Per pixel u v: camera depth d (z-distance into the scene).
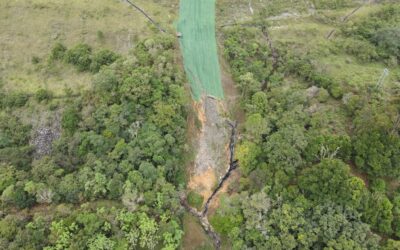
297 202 63.06
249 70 85.06
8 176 65.69
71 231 59.81
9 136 73.56
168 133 72.19
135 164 68.38
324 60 87.38
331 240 60.25
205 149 76.50
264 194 64.50
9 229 58.84
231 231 64.00
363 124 69.56
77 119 73.25
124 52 85.06
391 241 60.69
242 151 70.50
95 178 65.19
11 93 78.94
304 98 77.50
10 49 84.62
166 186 66.19
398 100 73.69
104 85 74.75
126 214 62.38
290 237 60.88
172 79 78.88
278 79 83.75
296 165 66.81
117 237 60.44
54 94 78.44
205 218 70.06
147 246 61.22
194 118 78.94
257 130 72.56
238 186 71.06
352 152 68.19
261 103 77.25
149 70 77.06
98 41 86.31
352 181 62.22
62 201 65.00
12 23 87.31
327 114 75.38
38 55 84.12
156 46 82.88
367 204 62.66
